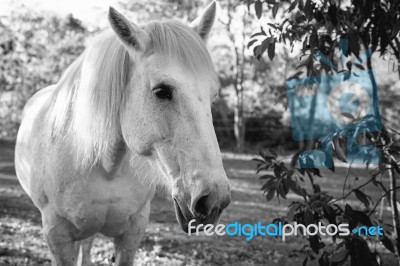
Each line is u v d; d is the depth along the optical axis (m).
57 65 19.92
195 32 2.14
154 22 2.18
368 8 2.50
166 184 2.36
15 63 18.95
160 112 1.99
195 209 1.85
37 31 19.59
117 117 2.32
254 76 27.11
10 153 17.08
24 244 5.36
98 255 5.14
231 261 5.28
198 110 1.92
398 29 2.37
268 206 8.95
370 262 2.50
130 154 2.60
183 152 1.92
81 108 2.38
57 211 2.67
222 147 25.67
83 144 2.40
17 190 9.45
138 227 2.83
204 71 2.01
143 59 2.09
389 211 7.85
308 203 2.67
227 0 20.31
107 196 2.61
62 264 2.70
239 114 23.61
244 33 21.48
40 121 2.97
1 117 20.75
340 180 12.20
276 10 2.91
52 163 2.64
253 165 16.42
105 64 2.30
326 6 2.86
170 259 5.20
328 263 2.83
